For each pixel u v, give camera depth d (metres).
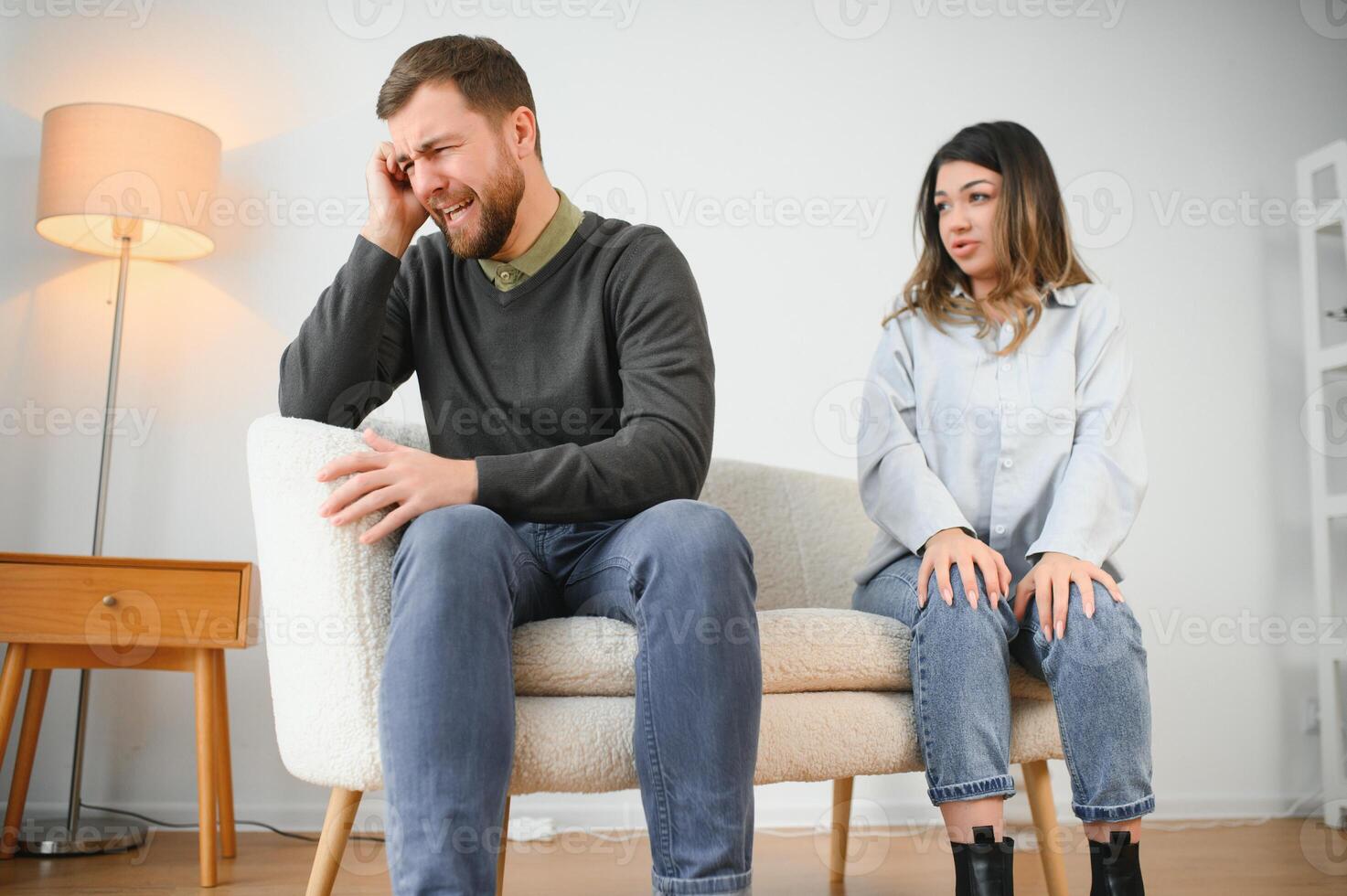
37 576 1.63
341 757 0.95
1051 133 2.55
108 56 2.25
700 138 2.40
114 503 2.12
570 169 2.36
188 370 2.18
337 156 2.28
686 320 1.12
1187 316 2.54
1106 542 1.22
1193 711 2.40
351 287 1.14
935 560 1.16
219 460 2.16
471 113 1.12
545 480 0.99
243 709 2.07
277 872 1.63
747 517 1.70
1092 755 1.09
